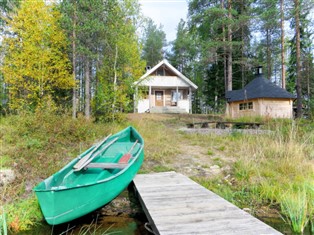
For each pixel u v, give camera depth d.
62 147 6.90
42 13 12.77
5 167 5.12
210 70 27.09
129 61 13.05
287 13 16.45
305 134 8.09
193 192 4.04
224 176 5.62
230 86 18.48
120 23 12.30
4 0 15.83
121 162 4.67
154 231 2.87
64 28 12.14
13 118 8.45
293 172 5.54
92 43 12.28
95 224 3.73
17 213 3.72
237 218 2.97
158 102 23.56
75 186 3.19
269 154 6.67
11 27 13.20
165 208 3.31
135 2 12.88
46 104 11.28
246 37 20.97
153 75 22.88
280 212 4.05
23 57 12.33
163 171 5.86
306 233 3.35
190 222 2.85
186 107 23.47
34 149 6.25
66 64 13.79
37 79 12.89
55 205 3.00
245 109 16.27
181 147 7.89
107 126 9.81
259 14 17.52
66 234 3.42
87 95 12.99
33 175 4.96
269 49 22.23
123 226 3.68
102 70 12.91
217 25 17.28
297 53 16.28
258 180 5.26
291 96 14.97
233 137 9.20
